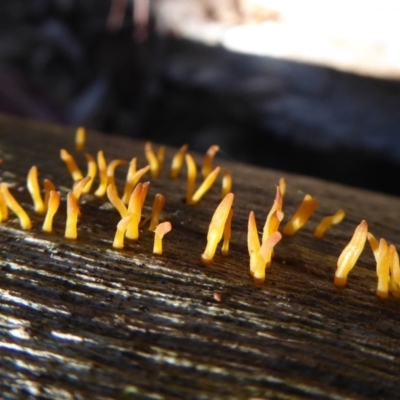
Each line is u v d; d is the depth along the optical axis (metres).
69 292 0.06
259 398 0.05
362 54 0.33
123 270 0.07
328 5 0.36
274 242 0.06
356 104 0.27
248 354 0.06
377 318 0.06
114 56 0.27
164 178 0.10
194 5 0.34
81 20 0.28
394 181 0.24
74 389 0.05
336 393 0.06
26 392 0.05
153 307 0.06
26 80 0.24
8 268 0.07
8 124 0.12
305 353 0.06
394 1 0.36
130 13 0.28
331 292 0.07
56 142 0.11
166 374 0.06
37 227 0.07
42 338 0.06
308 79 0.29
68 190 0.09
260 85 0.28
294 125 0.25
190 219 0.08
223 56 0.31
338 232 0.09
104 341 0.06
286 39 0.34
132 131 0.26
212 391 0.05
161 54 0.29
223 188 0.09
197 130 0.26
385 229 0.09
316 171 0.24
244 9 0.36
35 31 0.28
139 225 0.08
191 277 0.07
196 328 0.06
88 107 0.26
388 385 0.06
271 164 0.25
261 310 0.06
